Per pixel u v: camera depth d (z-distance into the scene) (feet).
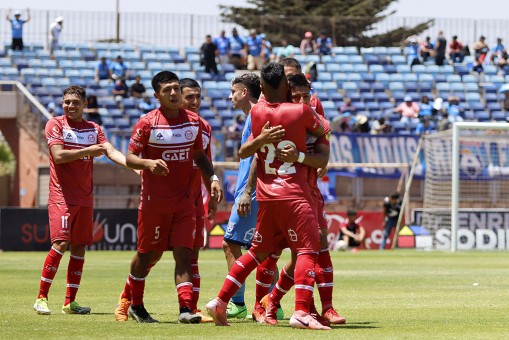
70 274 67.26
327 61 299.79
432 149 224.94
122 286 95.25
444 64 304.09
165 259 159.02
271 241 55.47
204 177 59.57
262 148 54.44
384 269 129.08
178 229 57.26
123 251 187.73
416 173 236.22
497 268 131.85
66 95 68.44
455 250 198.39
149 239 57.67
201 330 53.26
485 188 226.58
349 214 201.05
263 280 59.16
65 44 287.48
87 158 68.54
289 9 431.84
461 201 225.76
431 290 90.17
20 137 240.53
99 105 256.52
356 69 296.10
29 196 237.04
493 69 303.68
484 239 204.03
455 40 308.60
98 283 99.50
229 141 228.02
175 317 62.90
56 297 81.66
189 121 57.57
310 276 53.88
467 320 60.44
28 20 283.18
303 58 297.94
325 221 59.11
